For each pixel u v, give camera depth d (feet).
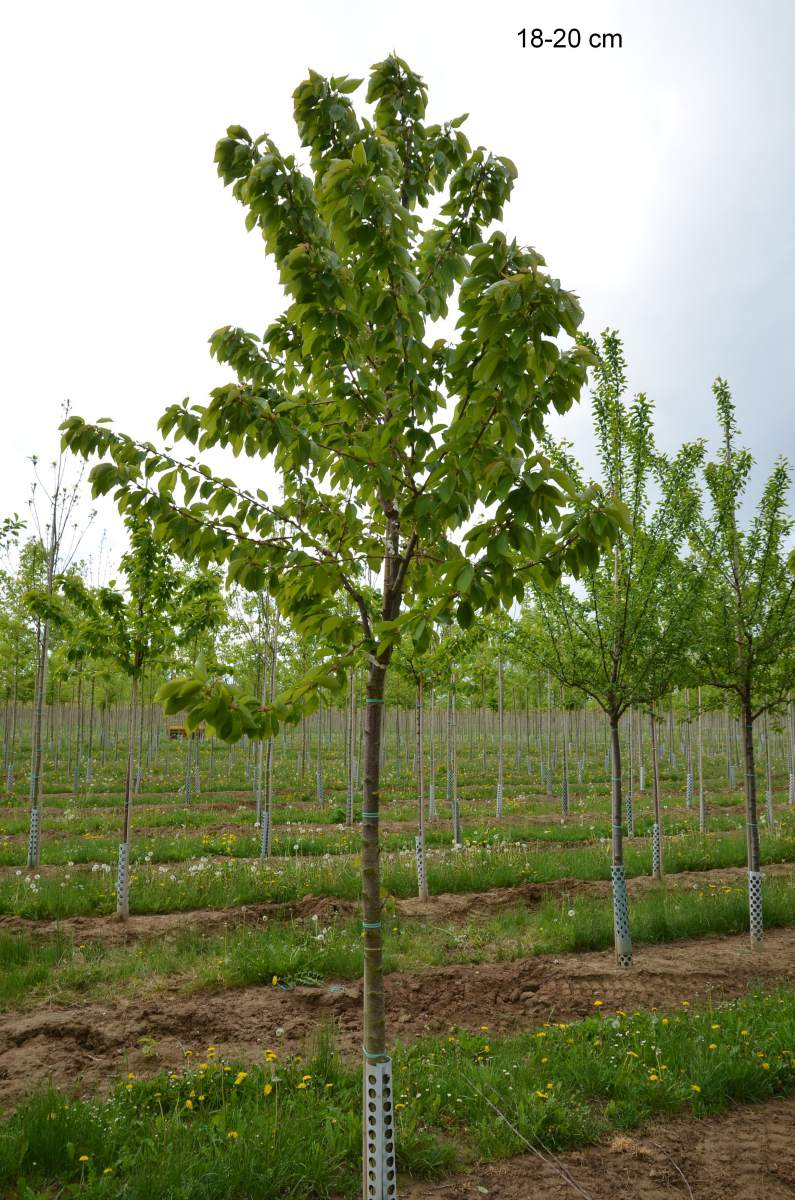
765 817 60.90
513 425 8.81
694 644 28.40
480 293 8.84
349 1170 13.20
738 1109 15.74
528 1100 15.10
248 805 66.33
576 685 27.35
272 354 12.01
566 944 26.89
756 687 29.60
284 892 33.01
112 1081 16.10
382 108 11.35
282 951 23.68
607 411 27.30
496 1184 13.12
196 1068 16.56
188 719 8.64
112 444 10.66
